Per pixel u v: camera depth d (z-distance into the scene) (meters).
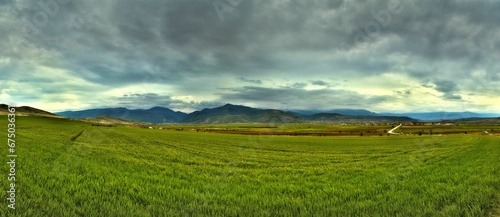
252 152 39.78
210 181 15.67
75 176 14.51
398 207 9.83
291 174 19.39
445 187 13.47
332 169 22.53
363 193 12.59
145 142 51.75
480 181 15.13
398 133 126.50
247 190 13.16
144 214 8.62
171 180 15.17
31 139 38.09
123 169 18.72
